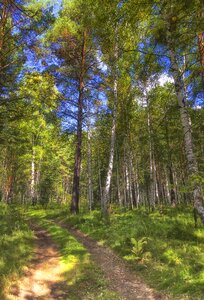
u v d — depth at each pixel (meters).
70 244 12.70
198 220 15.03
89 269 10.09
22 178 40.34
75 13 21.19
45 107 21.47
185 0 7.52
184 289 7.67
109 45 18.72
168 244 11.32
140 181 40.50
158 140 25.09
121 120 27.20
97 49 21.17
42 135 33.06
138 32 11.01
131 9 8.88
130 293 8.36
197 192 10.23
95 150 39.62
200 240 11.55
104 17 9.82
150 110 25.16
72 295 8.39
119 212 22.33
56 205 36.56
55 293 8.55
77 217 19.98
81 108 23.25
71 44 22.22
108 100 24.41
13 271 9.00
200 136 20.52
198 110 16.50
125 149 32.69
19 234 13.28
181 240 11.75
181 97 11.15
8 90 18.36
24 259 10.55
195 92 12.45
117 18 9.48
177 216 17.27
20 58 17.08
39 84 19.80
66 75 22.95
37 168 39.31
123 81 22.81
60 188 49.12
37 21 15.73
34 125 30.73
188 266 8.68
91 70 23.06
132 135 30.89
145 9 8.77
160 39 9.83
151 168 25.97
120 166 38.94
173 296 7.62
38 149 33.06
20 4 15.79
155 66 12.09
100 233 15.31
